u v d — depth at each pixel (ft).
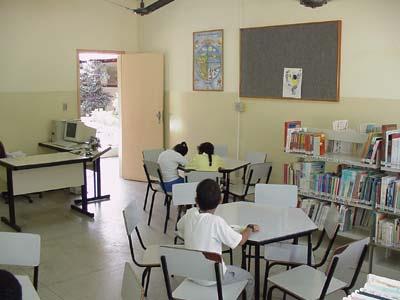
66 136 22.24
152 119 24.25
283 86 18.33
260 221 10.43
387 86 15.11
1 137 21.39
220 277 7.99
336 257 8.23
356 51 15.85
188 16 22.39
